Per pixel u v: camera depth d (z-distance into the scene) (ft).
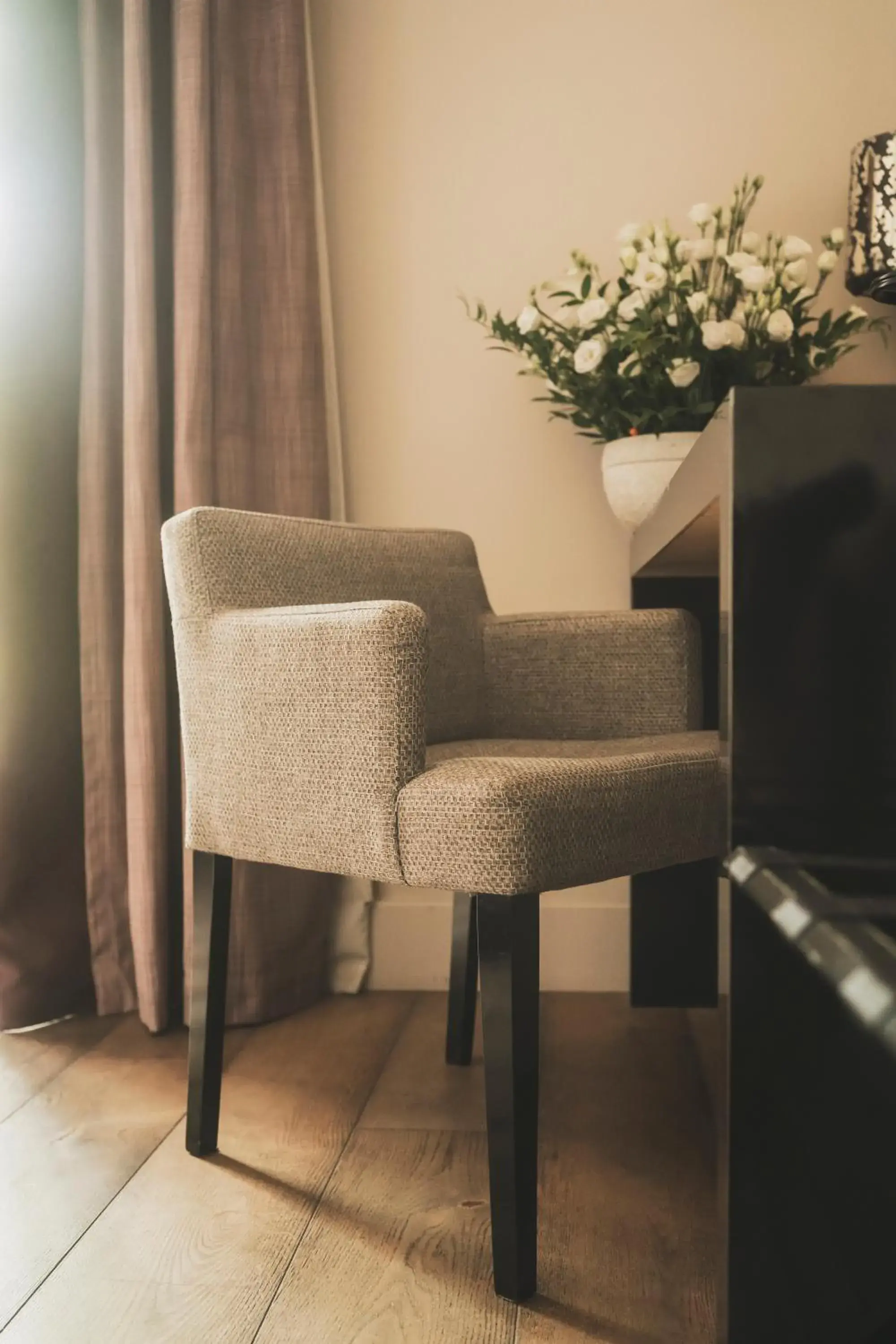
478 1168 4.36
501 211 6.86
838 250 6.01
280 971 6.28
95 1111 4.97
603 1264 3.66
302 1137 4.67
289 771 4.00
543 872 3.41
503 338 6.20
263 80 6.35
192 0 5.94
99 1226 3.92
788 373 5.90
